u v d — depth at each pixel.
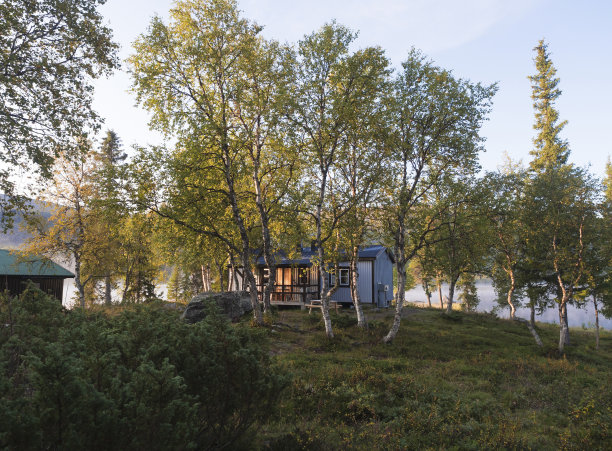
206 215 19.19
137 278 37.06
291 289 29.45
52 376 3.20
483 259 21.94
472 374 13.88
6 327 5.78
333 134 18.92
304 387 9.83
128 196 16.70
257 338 6.41
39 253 26.03
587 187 19.08
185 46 17.88
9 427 2.82
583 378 13.98
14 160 14.48
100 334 4.80
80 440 3.12
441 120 18.28
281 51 19.28
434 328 22.80
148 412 3.59
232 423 5.41
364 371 11.95
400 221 18.30
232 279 31.86
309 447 6.33
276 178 21.14
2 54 13.76
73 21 15.11
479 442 7.46
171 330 5.53
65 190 27.47
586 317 45.84
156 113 18.08
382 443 7.05
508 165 34.03
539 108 36.88
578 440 7.71
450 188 18.00
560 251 19.39
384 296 34.97
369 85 18.62
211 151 18.64
